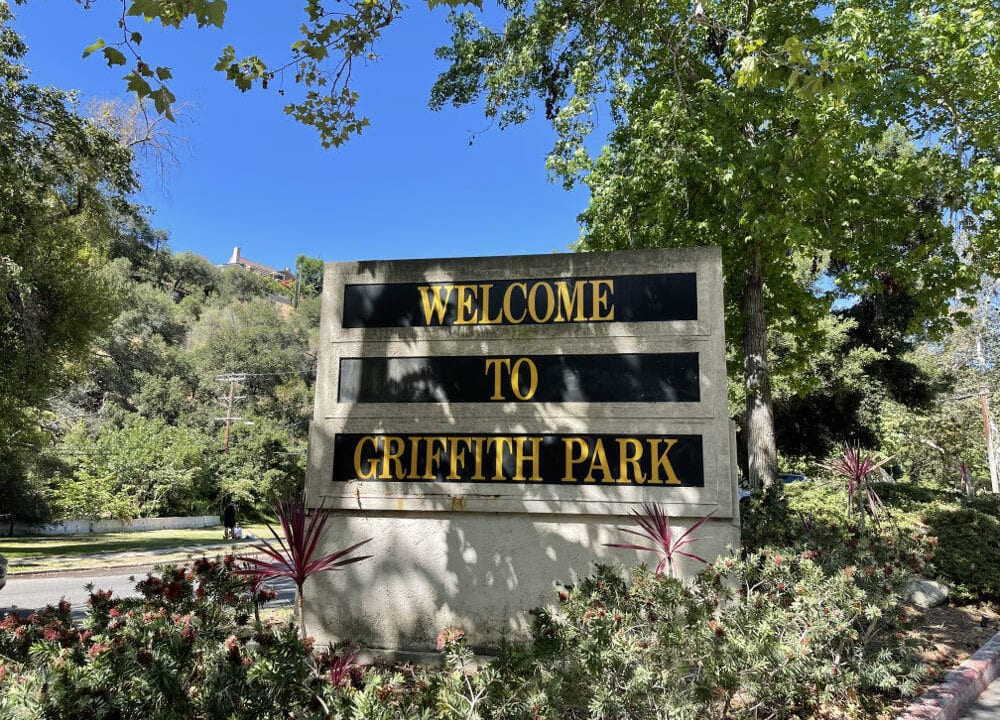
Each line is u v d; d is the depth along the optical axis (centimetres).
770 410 1424
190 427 5997
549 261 641
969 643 717
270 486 4981
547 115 1465
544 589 585
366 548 618
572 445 602
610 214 1420
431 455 621
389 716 256
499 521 605
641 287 621
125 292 2302
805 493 1217
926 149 1343
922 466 3750
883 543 645
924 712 494
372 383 646
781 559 511
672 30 1228
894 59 1159
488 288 647
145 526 3862
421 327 650
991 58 1075
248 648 317
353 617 607
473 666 544
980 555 968
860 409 2483
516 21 1400
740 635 403
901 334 2448
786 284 1542
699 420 586
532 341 629
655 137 1287
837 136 1124
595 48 1329
